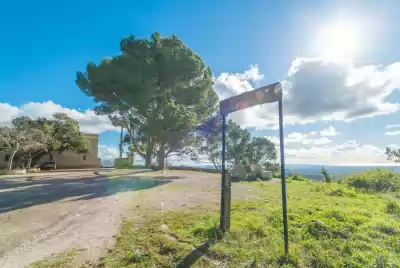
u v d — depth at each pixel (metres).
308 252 3.08
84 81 18.91
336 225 4.02
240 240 3.41
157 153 22.89
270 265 2.75
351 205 5.91
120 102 18.91
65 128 27.36
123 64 17.70
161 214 5.04
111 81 17.70
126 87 17.53
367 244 3.34
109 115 21.72
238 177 13.40
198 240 3.46
